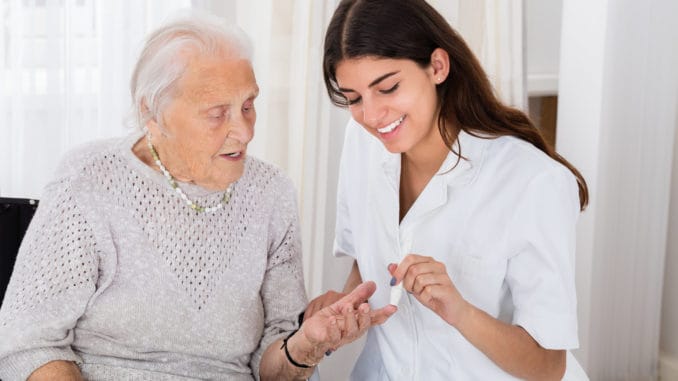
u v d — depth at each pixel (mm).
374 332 1637
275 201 1618
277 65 2242
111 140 1532
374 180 1570
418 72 1346
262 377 1553
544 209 1385
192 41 1354
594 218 2359
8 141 2141
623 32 2271
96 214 1449
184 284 1491
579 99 2350
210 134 1374
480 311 1354
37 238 1438
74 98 2148
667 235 2564
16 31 2080
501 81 2400
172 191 1485
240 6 2209
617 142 2330
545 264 1390
